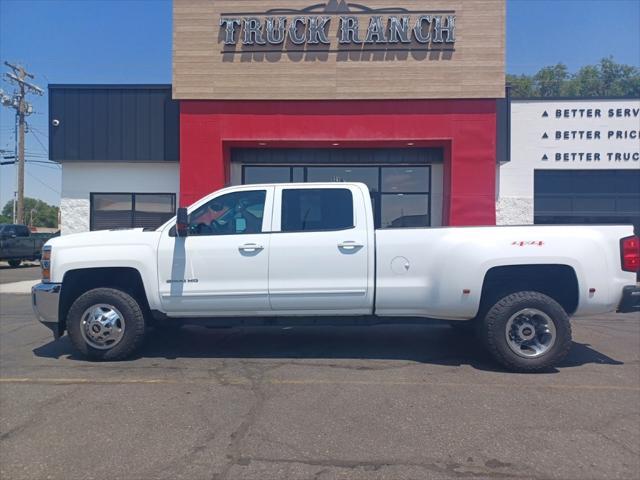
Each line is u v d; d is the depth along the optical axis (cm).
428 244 689
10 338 880
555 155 1759
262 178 1597
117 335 716
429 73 1434
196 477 410
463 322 753
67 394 591
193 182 1462
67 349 798
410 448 457
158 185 1636
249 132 1458
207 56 1455
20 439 478
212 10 1452
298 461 435
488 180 1431
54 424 510
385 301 693
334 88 1446
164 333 891
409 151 1573
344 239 693
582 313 685
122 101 1594
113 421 516
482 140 1434
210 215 720
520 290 693
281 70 1449
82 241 718
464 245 679
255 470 420
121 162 1620
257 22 1445
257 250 698
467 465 427
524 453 448
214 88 1453
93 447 461
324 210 710
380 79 1441
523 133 1761
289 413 534
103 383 628
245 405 555
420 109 1443
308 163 1589
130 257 707
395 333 902
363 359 736
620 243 681
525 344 678
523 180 1761
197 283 702
